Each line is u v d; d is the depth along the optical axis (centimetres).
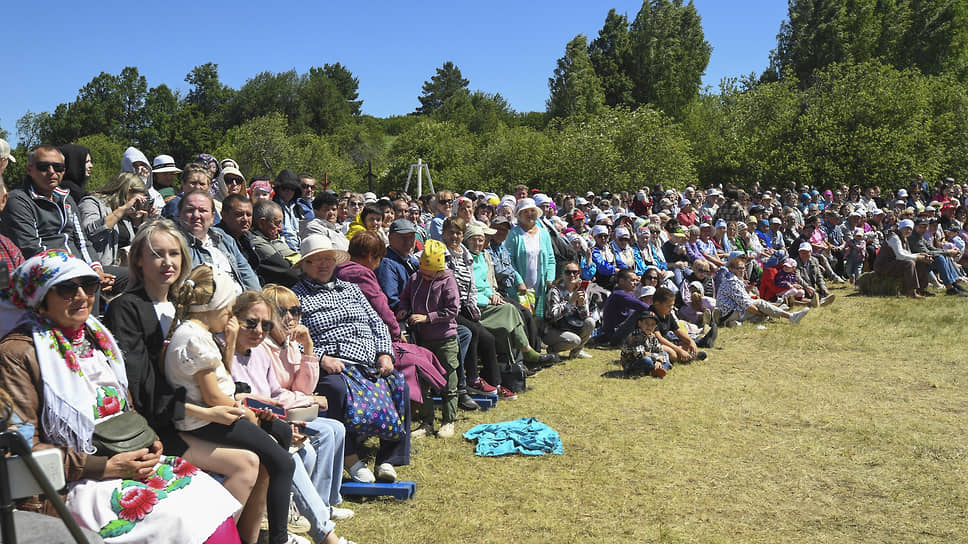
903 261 1296
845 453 547
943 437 583
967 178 3023
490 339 668
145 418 313
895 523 432
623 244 1039
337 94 8200
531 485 481
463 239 703
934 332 991
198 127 7200
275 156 4875
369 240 552
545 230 875
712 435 588
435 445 559
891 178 2761
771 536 413
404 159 5144
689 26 6881
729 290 1070
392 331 541
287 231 683
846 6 5988
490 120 7888
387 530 411
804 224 1573
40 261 276
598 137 3241
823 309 1191
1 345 271
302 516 391
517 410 653
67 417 273
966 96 3206
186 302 338
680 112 6128
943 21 5675
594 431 596
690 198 1800
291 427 376
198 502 294
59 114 7194
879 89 2884
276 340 421
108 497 281
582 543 401
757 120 3362
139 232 336
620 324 917
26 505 271
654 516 437
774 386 741
